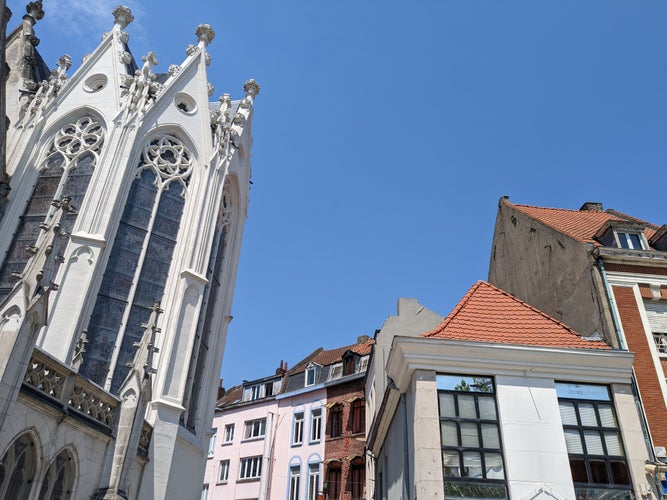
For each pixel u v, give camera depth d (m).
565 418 13.98
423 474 12.70
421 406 13.50
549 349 14.43
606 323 16.53
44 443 10.91
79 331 18.19
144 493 17.19
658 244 18.98
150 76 25.30
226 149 25.34
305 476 37.88
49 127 22.94
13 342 9.81
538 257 22.19
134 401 14.55
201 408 22.28
